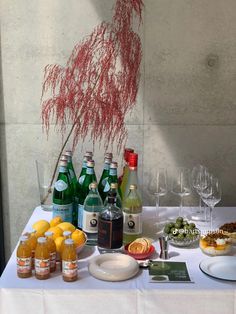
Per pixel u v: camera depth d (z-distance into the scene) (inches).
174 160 102.1
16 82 99.0
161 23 96.9
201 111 100.2
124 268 62.8
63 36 97.3
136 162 78.7
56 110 100.0
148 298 60.0
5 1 96.2
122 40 97.3
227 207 95.6
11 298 59.8
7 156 102.2
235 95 99.7
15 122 100.7
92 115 100.1
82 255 70.5
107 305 60.0
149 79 98.9
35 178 103.0
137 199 75.3
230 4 96.3
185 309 60.4
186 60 98.2
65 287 60.1
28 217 104.9
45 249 61.8
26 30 97.2
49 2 96.2
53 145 101.4
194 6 96.3
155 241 76.4
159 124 100.7
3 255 105.0
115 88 99.1
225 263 66.9
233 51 98.0
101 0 96.0
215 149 101.8
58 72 98.6
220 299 60.1
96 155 101.7
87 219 74.2
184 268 66.0
